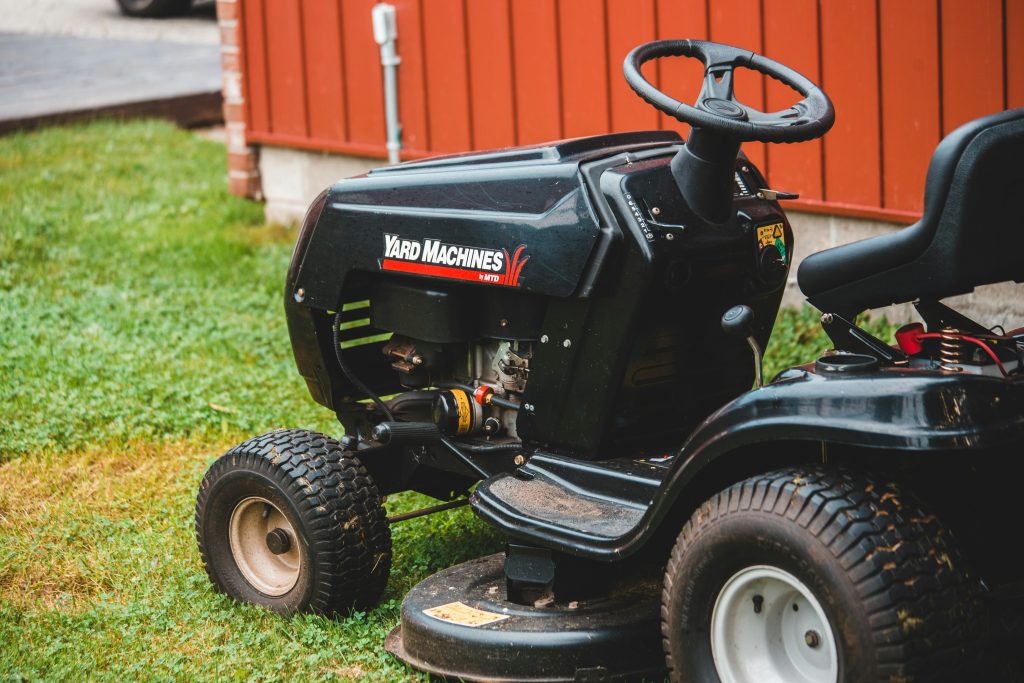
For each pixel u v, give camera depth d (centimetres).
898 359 280
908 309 594
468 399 375
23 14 1883
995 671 302
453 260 357
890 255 274
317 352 408
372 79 825
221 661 354
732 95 330
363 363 417
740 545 269
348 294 397
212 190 973
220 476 386
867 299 282
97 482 502
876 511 256
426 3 773
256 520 391
